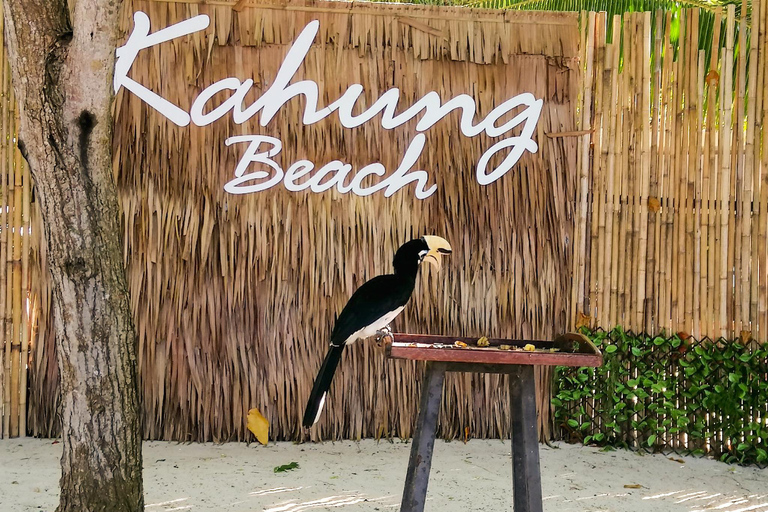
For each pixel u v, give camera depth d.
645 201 5.18
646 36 5.17
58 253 3.12
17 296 5.09
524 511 3.37
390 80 5.16
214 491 4.12
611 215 5.21
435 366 3.37
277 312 5.11
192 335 5.07
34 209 5.05
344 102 5.11
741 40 5.07
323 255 5.12
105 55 3.07
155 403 5.06
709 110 5.10
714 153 5.09
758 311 5.02
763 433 4.87
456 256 5.21
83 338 3.15
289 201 5.12
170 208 5.04
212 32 5.04
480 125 5.20
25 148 3.11
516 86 5.24
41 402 5.08
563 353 3.23
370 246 5.16
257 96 5.09
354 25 5.13
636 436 5.19
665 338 5.13
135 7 4.98
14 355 5.09
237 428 5.09
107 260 3.19
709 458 5.05
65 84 3.04
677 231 5.14
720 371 5.05
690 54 5.13
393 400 5.19
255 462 4.69
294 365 5.13
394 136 5.17
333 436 5.15
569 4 7.73
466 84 5.21
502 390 5.29
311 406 3.72
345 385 5.17
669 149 5.17
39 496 3.95
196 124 5.04
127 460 3.25
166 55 5.02
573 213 5.26
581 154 5.26
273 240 5.11
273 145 5.09
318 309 5.14
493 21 5.23
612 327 5.21
